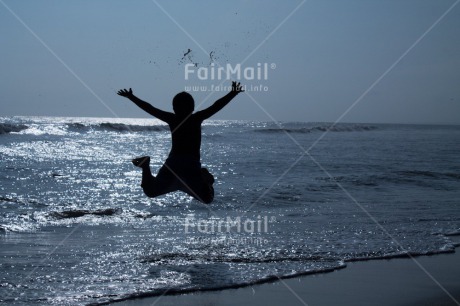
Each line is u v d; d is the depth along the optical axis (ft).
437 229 36.94
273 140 158.71
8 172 66.49
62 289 21.95
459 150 130.31
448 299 22.25
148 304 20.52
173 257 27.63
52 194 51.34
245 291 22.53
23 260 26.48
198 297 21.54
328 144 149.38
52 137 135.95
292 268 26.17
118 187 57.67
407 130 299.58
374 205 47.93
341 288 23.32
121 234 33.83
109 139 138.41
